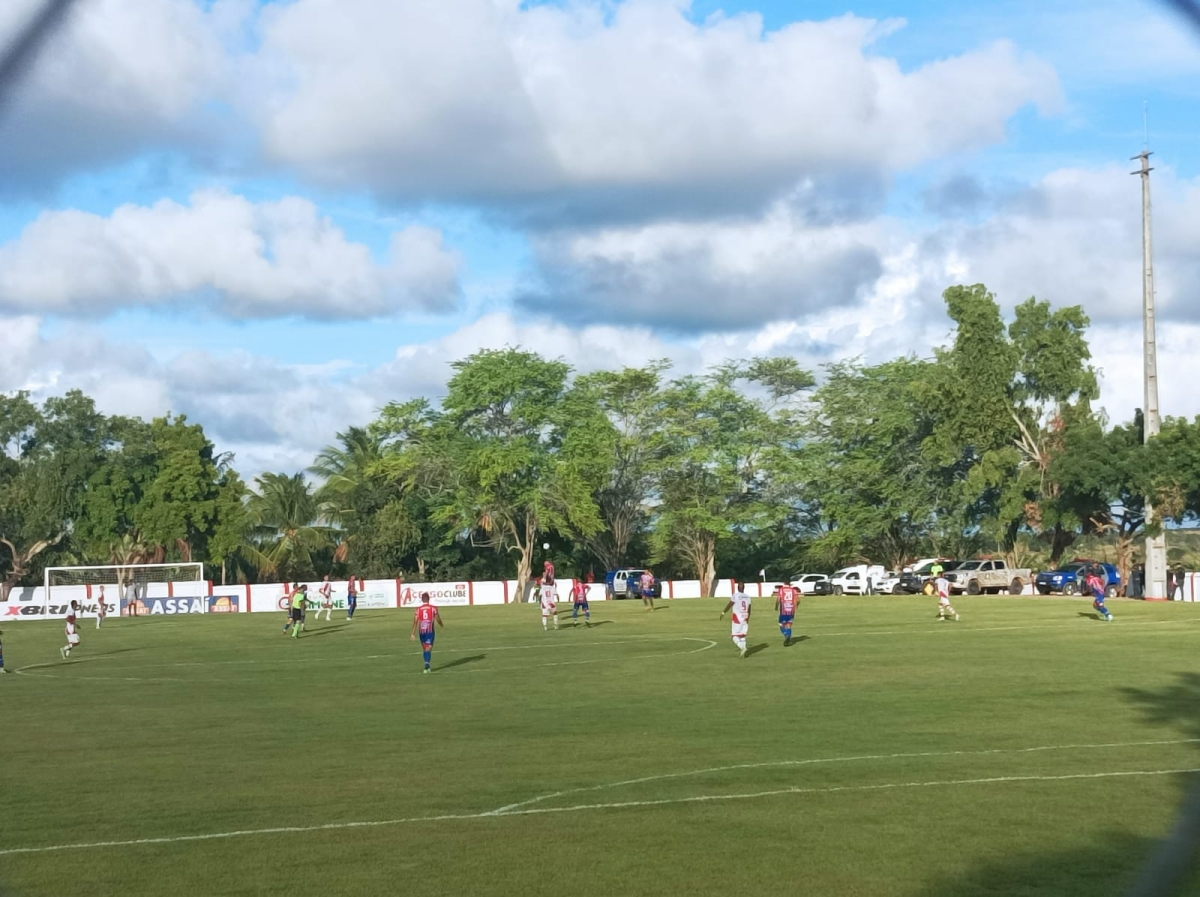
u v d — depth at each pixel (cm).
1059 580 6850
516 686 2709
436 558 8900
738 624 3322
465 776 1556
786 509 8912
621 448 8812
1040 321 7744
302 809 1369
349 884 1055
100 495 8550
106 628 5734
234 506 8688
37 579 9231
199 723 2192
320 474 9262
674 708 2230
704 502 8706
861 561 9231
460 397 8219
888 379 8762
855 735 1847
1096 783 1453
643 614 5684
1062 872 1068
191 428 8869
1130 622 4303
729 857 1129
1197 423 6172
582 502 8106
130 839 1235
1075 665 2850
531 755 1717
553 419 8256
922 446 8056
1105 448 6488
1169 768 1549
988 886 1029
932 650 3328
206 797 1452
